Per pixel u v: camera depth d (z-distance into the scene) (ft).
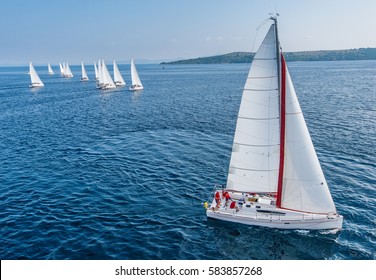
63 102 364.99
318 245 87.76
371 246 86.17
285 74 87.45
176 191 120.98
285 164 93.61
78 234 92.84
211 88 478.18
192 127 223.30
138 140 193.47
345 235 91.56
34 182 130.41
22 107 333.01
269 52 85.71
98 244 87.92
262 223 95.96
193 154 164.55
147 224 98.37
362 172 133.59
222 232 94.43
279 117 90.58
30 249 85.61
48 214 104.32
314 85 457.68
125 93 444.14
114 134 209.36
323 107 274.77
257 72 88.22
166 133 208.74
